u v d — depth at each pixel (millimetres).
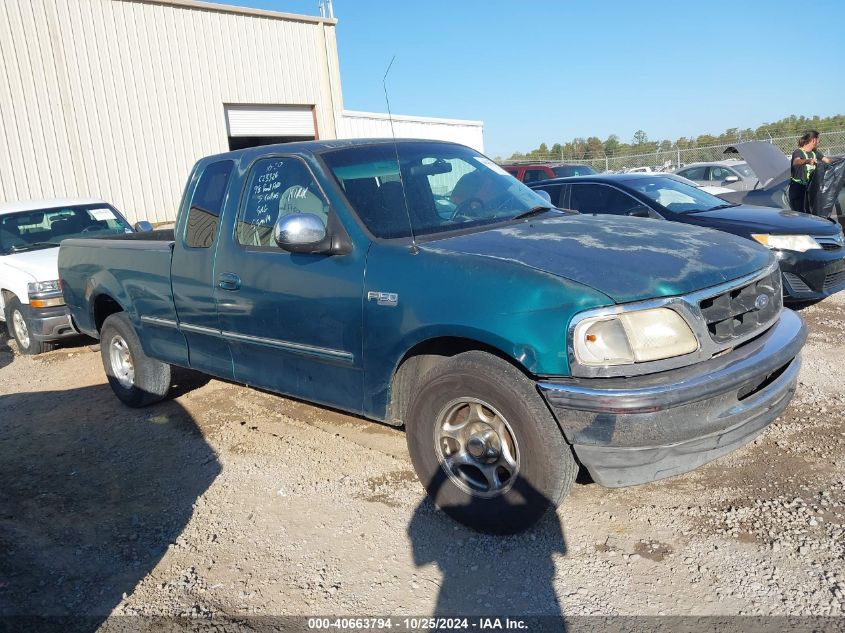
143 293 5141
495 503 3217
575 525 3385
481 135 26469
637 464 2930
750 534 3184
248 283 4180
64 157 15914
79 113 16125
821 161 8953
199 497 4039
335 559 3283
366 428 4867
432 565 3172
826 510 3312
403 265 3412
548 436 2994
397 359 3455
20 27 15148
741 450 4020
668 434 2822
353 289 3580
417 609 2881
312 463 4355
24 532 3785
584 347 2838
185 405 5711
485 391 3115
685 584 2885
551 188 8219
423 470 3463
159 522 3791
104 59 16516
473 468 3367
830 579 2816
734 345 3070
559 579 2994
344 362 3703
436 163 4379
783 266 6492
